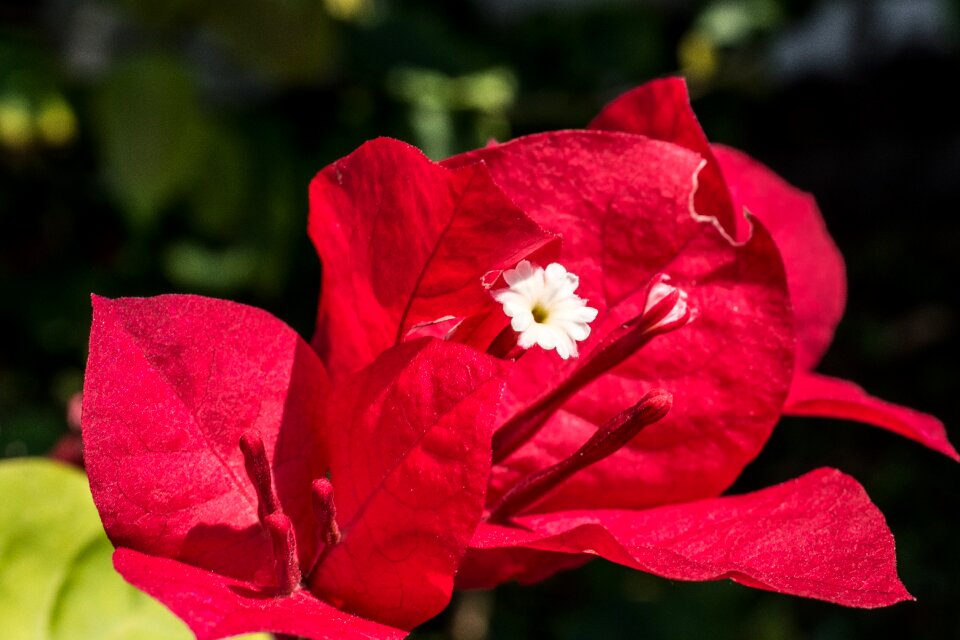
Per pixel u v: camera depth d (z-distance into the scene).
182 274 0.59
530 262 0.22
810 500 0.22
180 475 0.21
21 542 0.24
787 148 0.90
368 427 0.21
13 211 0.53
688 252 0.23
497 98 0.54
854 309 0.88
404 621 0.21
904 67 0.87
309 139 0.53
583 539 0.20
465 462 0.21
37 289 0.56
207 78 0.55
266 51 0.48
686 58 0.76
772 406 0.23
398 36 0.54
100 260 0.56
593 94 0.65
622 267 0.23
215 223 0.51
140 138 0.44
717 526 0.22
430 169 0.21
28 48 0.49
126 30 0.52
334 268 0.22
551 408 0.22
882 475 0.70
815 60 0.87
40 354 0.57
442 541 0.21
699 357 0.23
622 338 0.22
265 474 0.21
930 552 0.64
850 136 0.90
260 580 0.21
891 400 0.79
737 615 0.54
